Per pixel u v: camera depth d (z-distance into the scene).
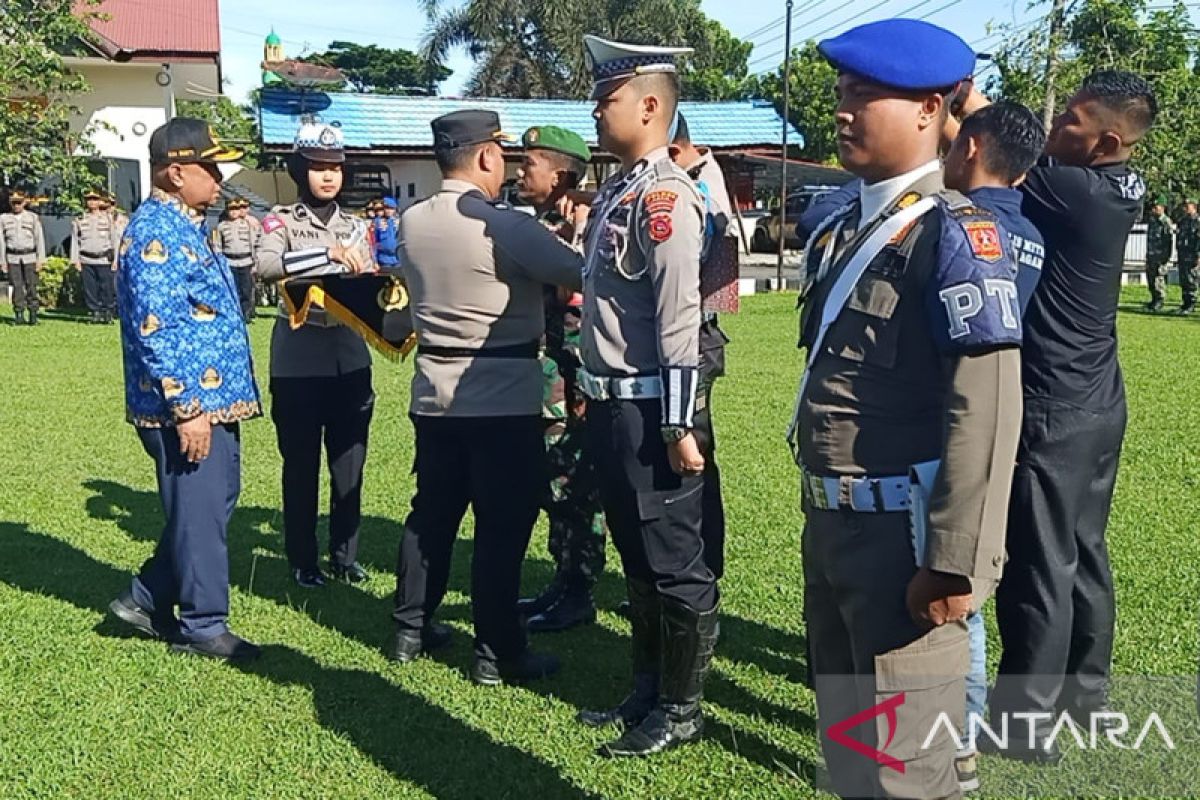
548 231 3.66
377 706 3.55
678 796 3.02
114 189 19.50
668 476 3.09
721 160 25.55
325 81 23.38
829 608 2.29
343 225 4.71
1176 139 16.27
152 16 19.77
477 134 3.69
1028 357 3.04
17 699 3.54
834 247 2.23
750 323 14.73
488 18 30.72
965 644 2.13
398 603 3.93
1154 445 7.22
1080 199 2.94
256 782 3.08
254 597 4.58
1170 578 4.59
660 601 3.24
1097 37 16.95
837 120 2.15
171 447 3.79
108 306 15.20
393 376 10.66
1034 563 3.07
